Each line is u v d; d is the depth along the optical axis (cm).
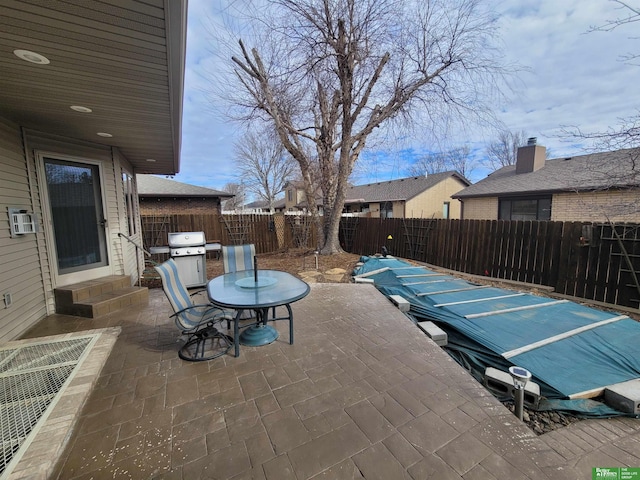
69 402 203
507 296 487
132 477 152
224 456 166
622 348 321
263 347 300
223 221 1029
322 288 541
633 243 478
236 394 222
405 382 239
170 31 194
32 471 149
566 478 164
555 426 238
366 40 696
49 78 252
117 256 510
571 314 407
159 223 954
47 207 386
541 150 1140
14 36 191
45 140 386
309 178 952
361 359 276
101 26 186
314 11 671
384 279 611
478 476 155
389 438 180
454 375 250
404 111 775
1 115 317
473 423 194
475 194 1180
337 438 179
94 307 377
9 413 193
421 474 155
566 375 280
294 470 157
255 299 269
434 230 834
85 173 454
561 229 571
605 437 217
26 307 337
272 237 1112
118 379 241
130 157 603
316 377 246
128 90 279
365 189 2347
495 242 687
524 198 1043
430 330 360
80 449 169
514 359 303
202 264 562
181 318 288
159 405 209
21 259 331
